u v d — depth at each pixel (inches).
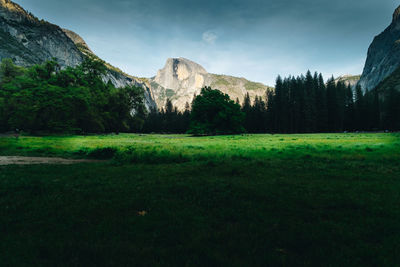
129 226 136.0
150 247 110.4
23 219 146.1
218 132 2471.7
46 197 196.7
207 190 225.0
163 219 149.1
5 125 1822.1
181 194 212.1
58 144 823.7
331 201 187.5
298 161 439.2
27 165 379.2
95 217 151.9
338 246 112.4
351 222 144.4
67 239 118.5
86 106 1861.5
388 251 106.7
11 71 2149.4
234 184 249.9
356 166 371.6
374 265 96.3
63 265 94.7
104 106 2390.5
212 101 2432.3
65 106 1704.0
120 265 94.7
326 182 260.5
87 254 103.2
